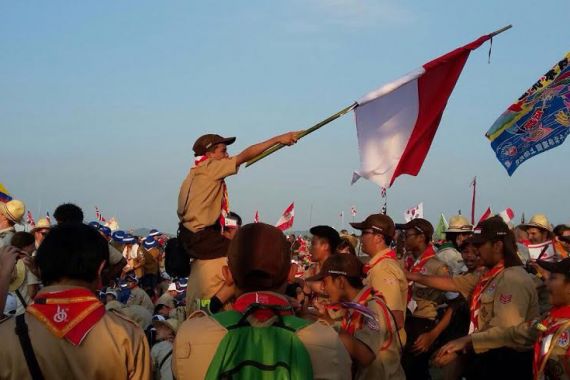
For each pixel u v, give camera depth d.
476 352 6.19
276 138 5.71
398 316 6.15
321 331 3.21
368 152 7.03
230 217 5.84
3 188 8.59
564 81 7.93
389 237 6.52
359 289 5.60
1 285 4.12
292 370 3.06
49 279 3.65
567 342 5.24
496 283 6.43
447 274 8.61
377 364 5.27
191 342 3.17
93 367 3.49
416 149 7.14
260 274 3.32
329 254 7.14
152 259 18.66
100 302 3.65
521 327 5.98
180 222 5.77
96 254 3.68
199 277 5.57
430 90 7.12
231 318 3.21
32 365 3.40
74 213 6.53
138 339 3.68
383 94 6.67
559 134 7.80
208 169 5.61
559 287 5.35
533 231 11.34
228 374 3.06
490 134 8.22
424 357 8.61
